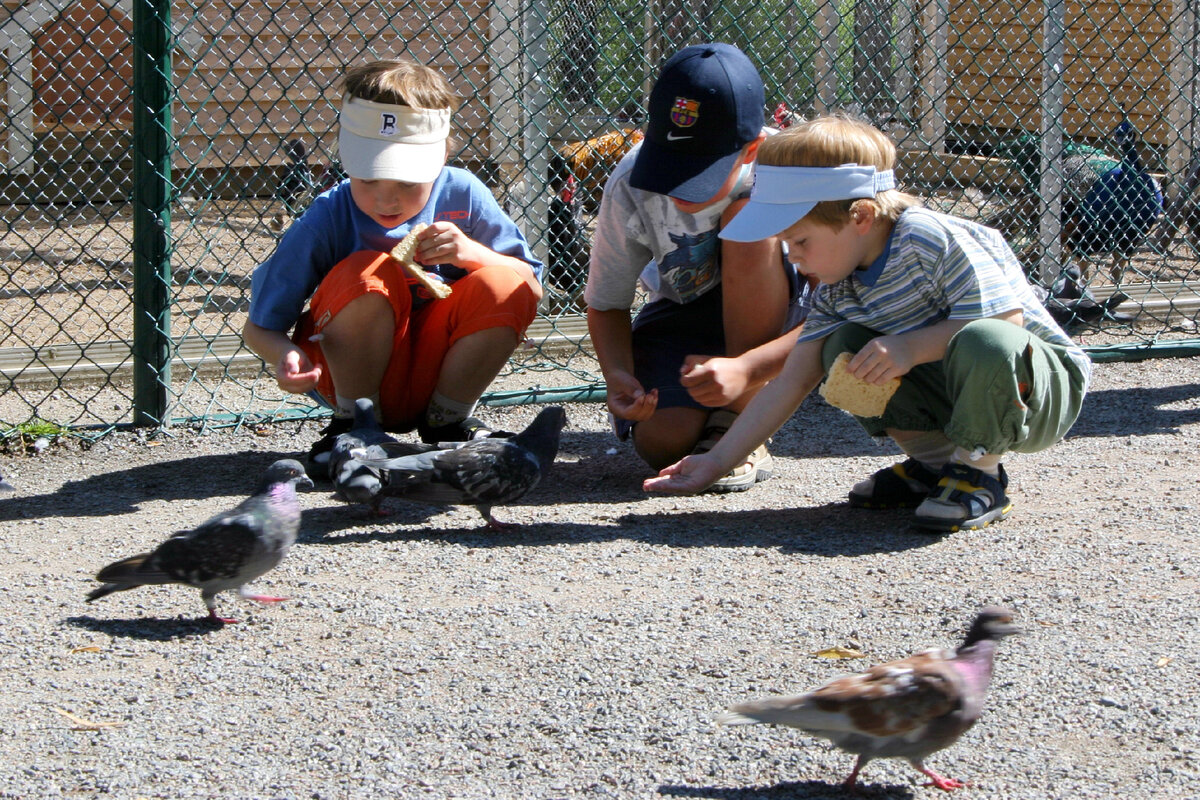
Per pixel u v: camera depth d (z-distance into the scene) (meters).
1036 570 3.76
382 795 2.57
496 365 4.84
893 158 4.03
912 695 2.40
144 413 5.57
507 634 3.37
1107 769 2.62
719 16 8.40
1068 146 8.09
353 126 4.45
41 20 10.89
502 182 7.96
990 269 3.97
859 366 3.92
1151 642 3.22
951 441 4.21
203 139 11.05
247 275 8.97
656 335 5.00
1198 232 8.74
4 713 2.94
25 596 3.68
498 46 7.96
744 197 4.46
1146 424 5.58
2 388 6.11
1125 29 12.78
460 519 4.43
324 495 4.75
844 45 9.10
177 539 3.33
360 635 3.38
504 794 2.57
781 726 2.70
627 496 4.75
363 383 4.74
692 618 3.45
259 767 2.69
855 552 3.98
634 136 7.73
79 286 8.60
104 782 2.63
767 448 5.37
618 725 2.86
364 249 4.81
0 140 10.79
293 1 10.76
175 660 3.24
